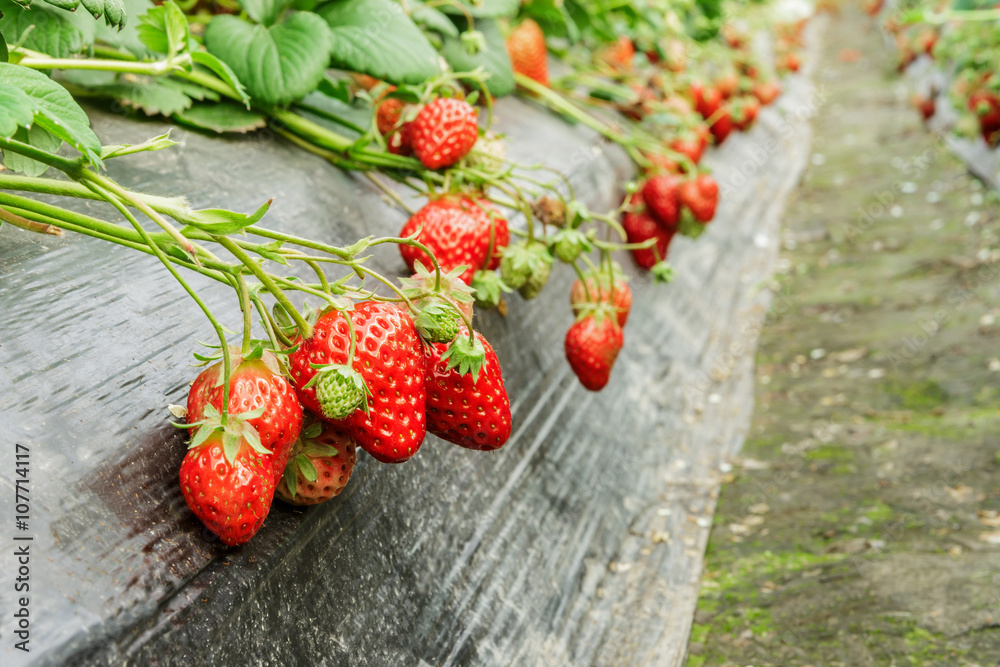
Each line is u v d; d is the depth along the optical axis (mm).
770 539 1040
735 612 968
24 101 694
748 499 1096
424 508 872
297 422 723
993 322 1383
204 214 703
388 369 730
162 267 804
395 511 848
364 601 808
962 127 2059
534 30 1259
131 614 708
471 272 875
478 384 763
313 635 773
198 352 780
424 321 740
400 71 909
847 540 1024
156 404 755
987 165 2084
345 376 713
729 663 928
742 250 1920
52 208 710
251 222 703
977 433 1146
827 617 949
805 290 1710
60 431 729
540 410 1024
